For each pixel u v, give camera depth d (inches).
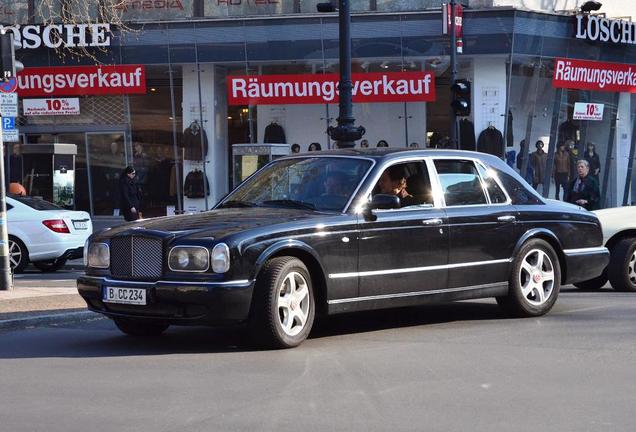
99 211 1112.2
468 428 231.5
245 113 1075.9
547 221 418.9
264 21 1039.0
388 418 241.3
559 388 273.9
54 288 566.6
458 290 387.2
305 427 233.3
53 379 295.4
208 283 320.8
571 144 1103.0
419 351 332.5
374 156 378.0
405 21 1024.2
